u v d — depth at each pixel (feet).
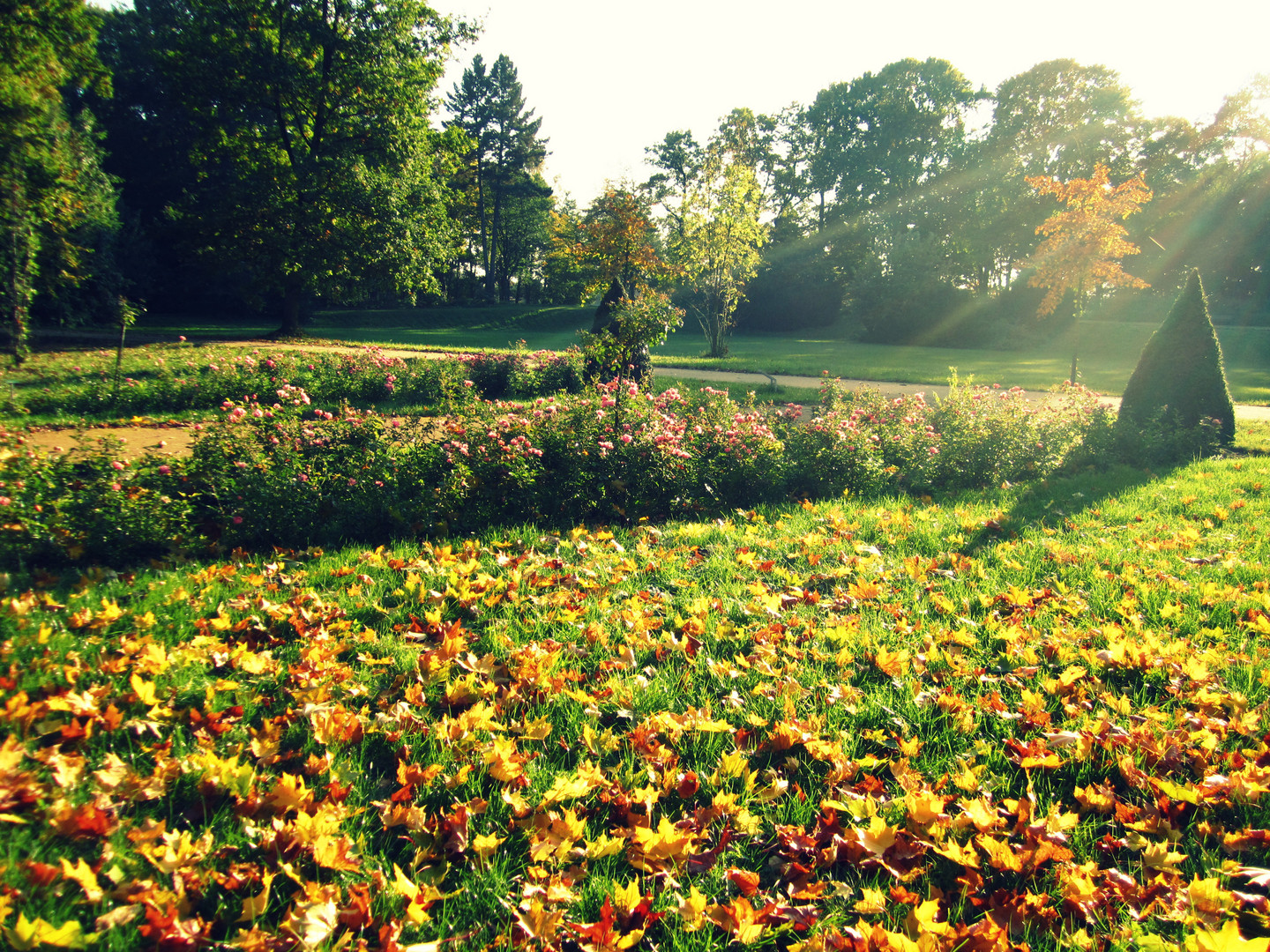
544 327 174.60
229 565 15.20
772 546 17.54
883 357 115.14
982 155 169.27
